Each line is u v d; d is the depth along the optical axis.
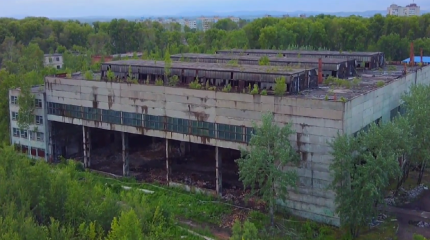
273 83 60.88
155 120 66.75
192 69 67.56
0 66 157.88
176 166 76.31
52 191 47.31
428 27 162.38
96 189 50.16
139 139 88.62
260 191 53.34
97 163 78.94
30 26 191.38
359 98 54.69
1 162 54.94
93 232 40.84
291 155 53.06
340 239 49.94
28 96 78.19
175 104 64.25
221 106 60.25
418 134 59.88
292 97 55.09
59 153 81.69
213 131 61.62
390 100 66.06
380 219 54.72
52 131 79.69
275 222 54.59
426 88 66.56
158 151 85.19
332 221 53.31
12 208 42.50
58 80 75.81
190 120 63.41
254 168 51.75
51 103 77.75
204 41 177.38
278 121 56.06
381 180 47.38
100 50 175.88
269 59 81.12
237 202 60.91
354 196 48.44
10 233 37.22
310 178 54.38
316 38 163.38
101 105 71.75
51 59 149.12
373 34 167.38
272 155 52.88
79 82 73.25
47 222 45.72
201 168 75.12
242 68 67.12
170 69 69.31
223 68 67.12
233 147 60.22
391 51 150.50
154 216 47.56
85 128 75.31
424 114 59.31
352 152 49.47
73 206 45.81
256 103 57.38
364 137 49.88
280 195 52.19
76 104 74.62
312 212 54.78
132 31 189.50
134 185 67.69
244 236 37.47
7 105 84.56
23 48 155.62
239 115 59.03
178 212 58.28
